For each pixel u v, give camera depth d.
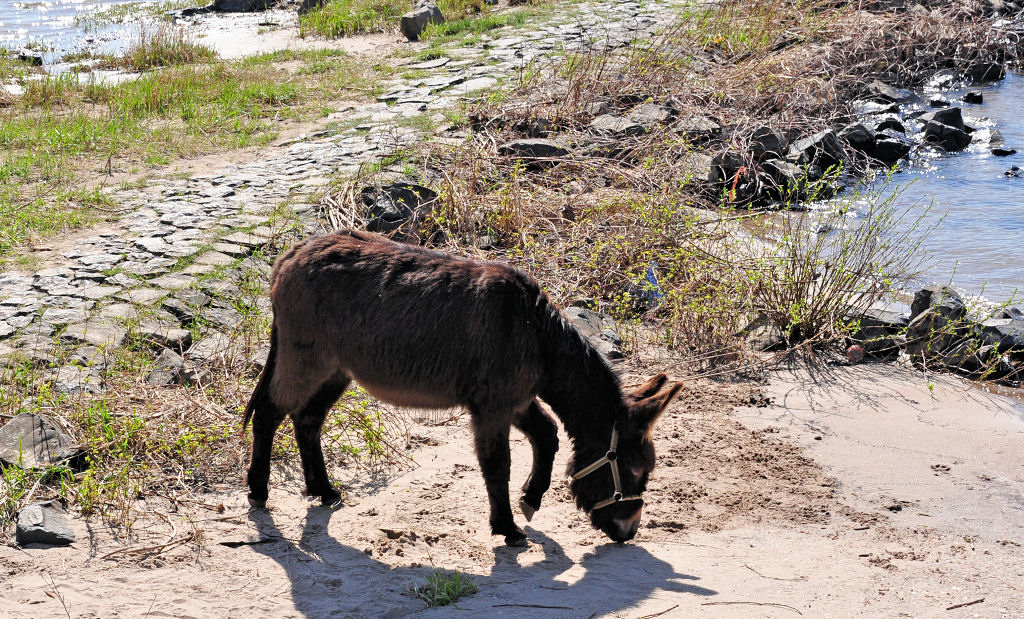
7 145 13.55
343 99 16.12
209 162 12.97
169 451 6.34
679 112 14.32
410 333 5.20
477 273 5.27
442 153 12.30
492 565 5.27
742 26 18.70
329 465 6.49
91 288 8.84
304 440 5.83
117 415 6.61
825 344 8.88
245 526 5.64
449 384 5.23
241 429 6.61
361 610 4.73
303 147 13.45
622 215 10.07
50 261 9.49
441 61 18.44
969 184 13.70
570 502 6.14
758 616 4.70
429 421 7.21
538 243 10.07
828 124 15.47
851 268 9.26
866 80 18.33
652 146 12.05
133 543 5.37
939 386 8.15
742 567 5.28
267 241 9.99
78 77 19.22
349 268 5.41
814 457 6.80
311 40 22.08
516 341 5.11
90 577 4.99
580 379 5.26
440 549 5.46
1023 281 10.27
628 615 4.68
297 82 17.39
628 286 9.66
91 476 5.94
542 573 5.16
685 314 8.87
